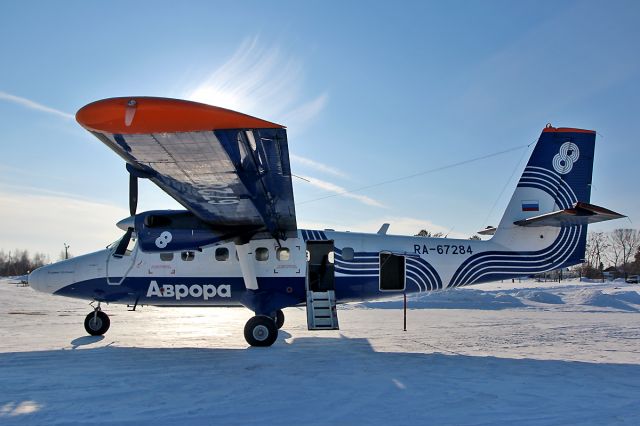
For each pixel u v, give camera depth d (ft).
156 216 33.81
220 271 36.37
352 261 37.55
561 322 49.96
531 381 23.45
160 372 24.73
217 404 19.27
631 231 271.90
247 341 33.19
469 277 38.19
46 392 20.81
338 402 19.72
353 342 35.50
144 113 20.20
